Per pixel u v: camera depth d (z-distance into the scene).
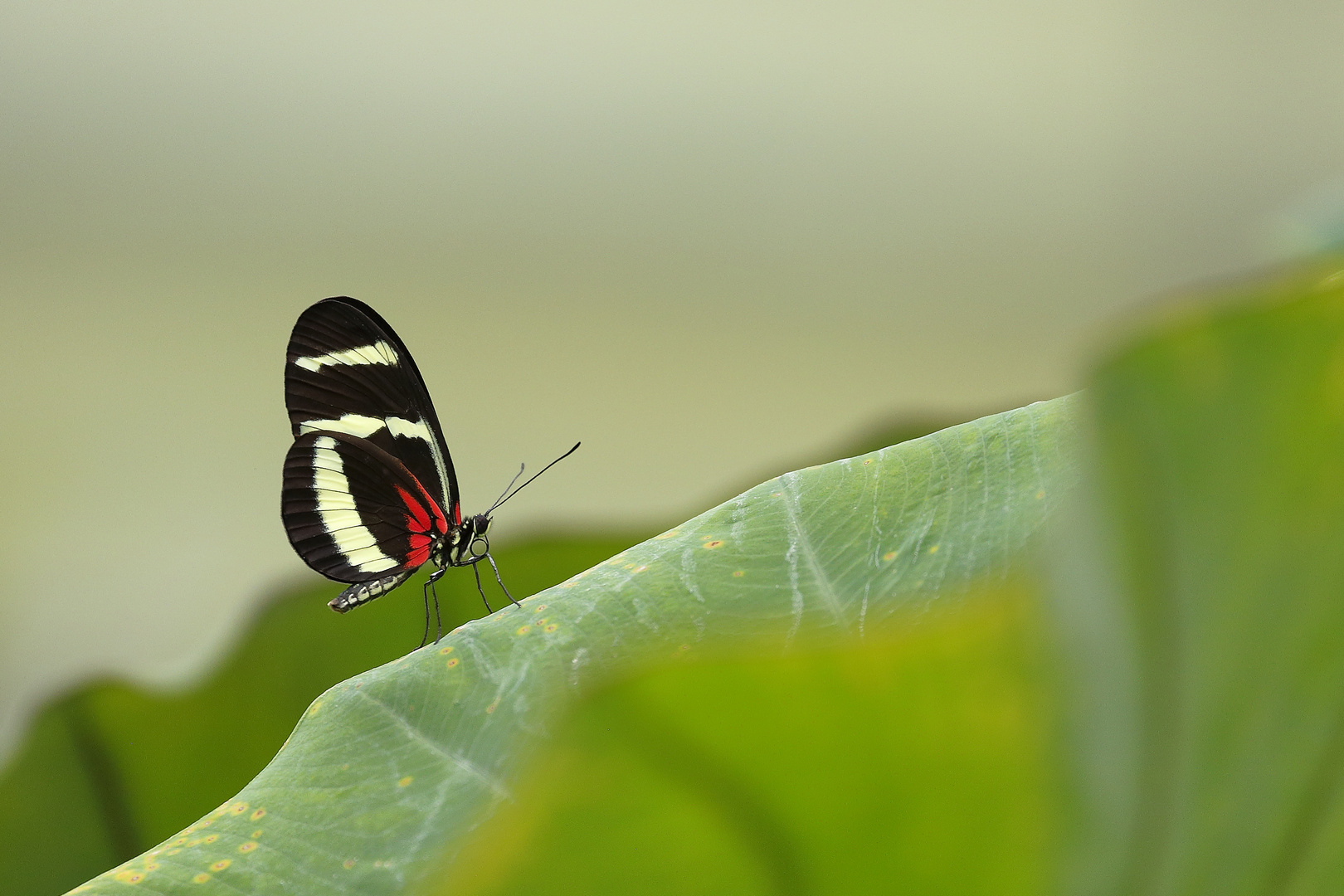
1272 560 0.24
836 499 0.56
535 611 0.56
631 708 0.25
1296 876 0.25
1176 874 0.25
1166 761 0.25
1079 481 0.24
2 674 2.23
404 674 0.55
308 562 1.05
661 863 0.26
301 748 0.53
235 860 0.46
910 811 0.26
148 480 2.43
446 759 0.49
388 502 1.02
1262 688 0.25
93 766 0.87
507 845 0.26
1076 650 0.25
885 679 0.25
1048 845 0.26
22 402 2.37
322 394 1.05
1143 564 0.24
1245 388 0.23
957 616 0.25
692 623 0.50
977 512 0.50
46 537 2.36
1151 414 0.23
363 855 0.45
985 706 0.25
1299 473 0.23
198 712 0.90
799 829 0.26
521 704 0.50
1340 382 0.22
